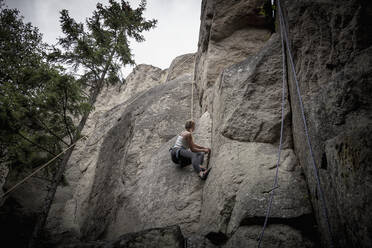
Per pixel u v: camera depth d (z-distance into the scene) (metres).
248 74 4.18
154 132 6.38
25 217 6.60
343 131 2.03
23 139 5.29
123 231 4.17
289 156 3.28
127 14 9.09
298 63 3.19
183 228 3.44
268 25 5.66
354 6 2.46
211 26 5.99
